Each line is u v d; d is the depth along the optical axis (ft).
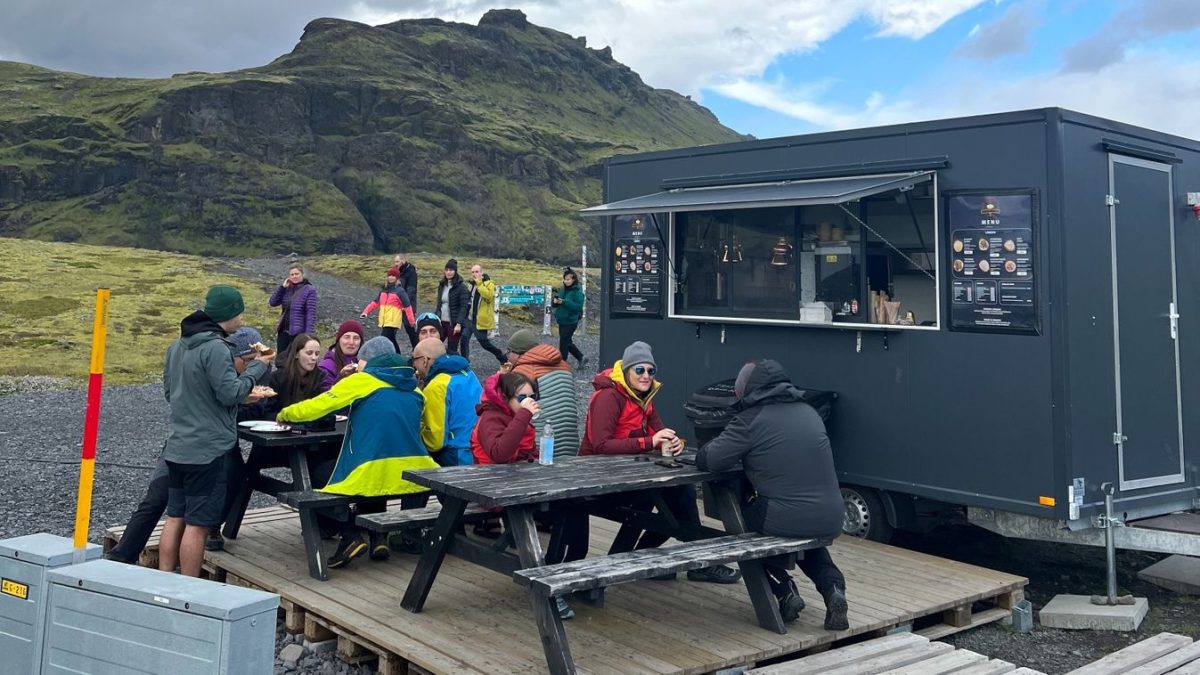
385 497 17.99
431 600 16.63
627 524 18.06
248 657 9.86
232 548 19.85
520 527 14.33
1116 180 19.94
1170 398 20.85
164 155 382.83
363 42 566.36
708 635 15.20
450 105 493.77
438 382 19.92
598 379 18.38
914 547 23.71
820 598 17.53
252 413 20.38
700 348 25.11
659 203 23.18
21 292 90.84
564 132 562.25
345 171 415.85
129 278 106.42
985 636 17.69
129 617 10.30
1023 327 19.08
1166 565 21.56
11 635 11.35
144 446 35.81
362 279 135.13
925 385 20.58
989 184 19.62
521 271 158.40
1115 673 14.39
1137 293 20.26
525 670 13.35
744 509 16.78
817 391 21.99
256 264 146.72
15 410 45.09
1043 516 18.79
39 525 24.20
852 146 21.94
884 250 21.74
